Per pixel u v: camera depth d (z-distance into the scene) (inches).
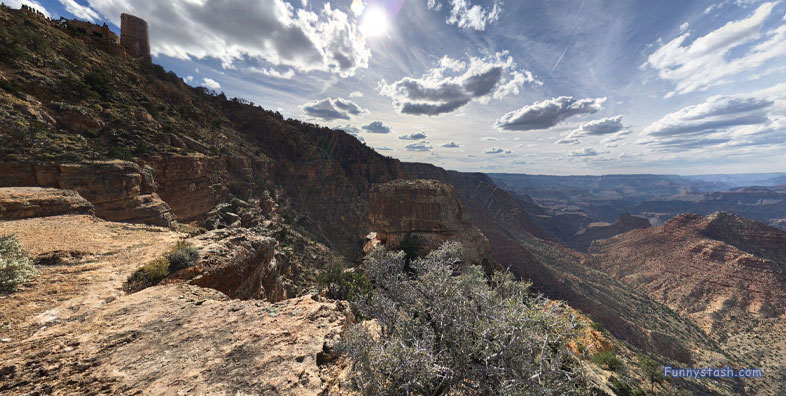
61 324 232.1
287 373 190.5
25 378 159.8
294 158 5329.7
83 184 1279.5
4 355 179.6
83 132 1823.3
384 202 2556.6
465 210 2544.3
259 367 193.3
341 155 6752.0
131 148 1998.0
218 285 491.2
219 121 4493.1
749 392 3031.5
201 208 2529.5
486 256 2212.1
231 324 251.3
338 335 250.1
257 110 5698.8
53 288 302.7
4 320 225.5
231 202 2898.6
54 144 1398.9
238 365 193.3
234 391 168.1
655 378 1082.1
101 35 3745.1
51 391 152.2
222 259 524.7
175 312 268.4
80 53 2657.5
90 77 2281.0
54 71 2041.1
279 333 241.3
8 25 2153.1
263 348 217.2
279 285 799.1
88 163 1326.3
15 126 1294.3
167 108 3243.1
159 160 2135.8
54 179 1235.2
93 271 371.6
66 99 1921.8
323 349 231.0
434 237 2139.5
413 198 2396.7
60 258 397.4
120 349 201.3
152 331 230.4
